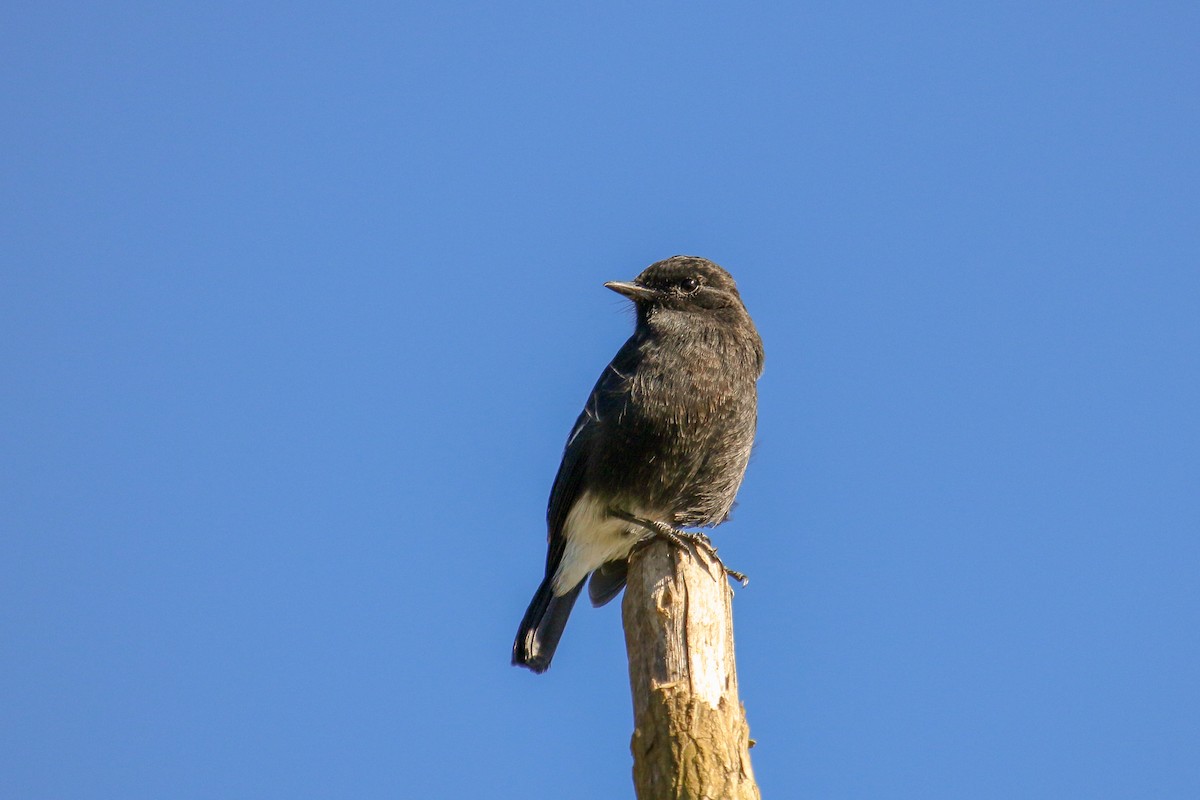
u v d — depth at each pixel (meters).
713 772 9.23
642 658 10.09
